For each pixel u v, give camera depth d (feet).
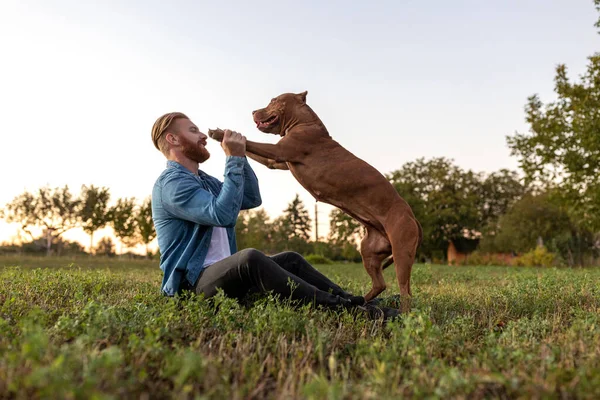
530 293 18.60
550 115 59.93
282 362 8.52
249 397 7.34
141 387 7.32
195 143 14.26
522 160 61.36
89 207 114.62
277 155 14.75
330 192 15.21
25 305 13.15
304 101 16.15
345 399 6.93
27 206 114.32
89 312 9.89
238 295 13.20
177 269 13.32
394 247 14.75
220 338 10.30
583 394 6.93
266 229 206.28
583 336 10.16
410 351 8.70
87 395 6.12
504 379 7.25
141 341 8.52
